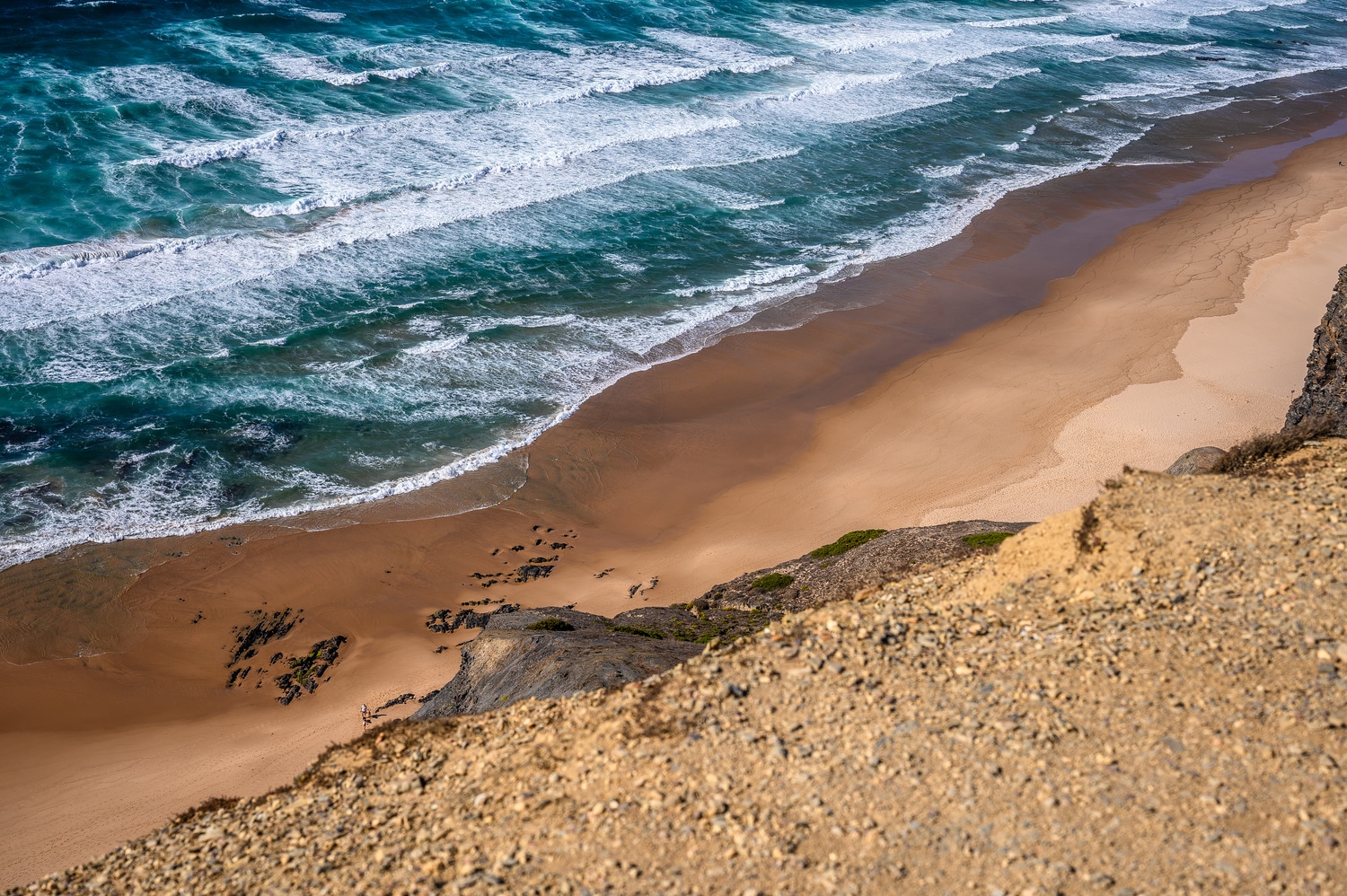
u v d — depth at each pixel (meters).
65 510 24.97
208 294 32.72
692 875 8.45
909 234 42.62
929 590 12.84
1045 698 9.94
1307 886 7.39
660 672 14.09
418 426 29.27
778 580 21.45
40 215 34.50
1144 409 30.59
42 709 20.41
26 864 17.02
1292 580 10.80
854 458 29.28
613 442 29.47
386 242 36.88
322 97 45.84
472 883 8.86
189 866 10.59
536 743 11.16
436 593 24.11
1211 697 9.53
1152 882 7.67
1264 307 36.97
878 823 8.71
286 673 21.77
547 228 39.50
